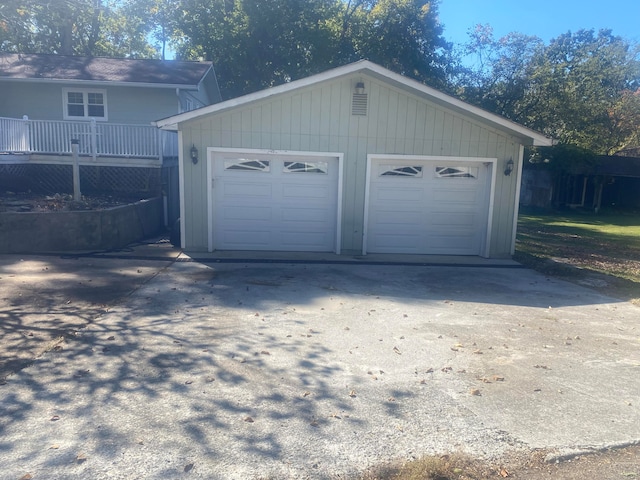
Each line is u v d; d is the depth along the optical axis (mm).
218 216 11938
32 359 5305
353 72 11328
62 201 13227
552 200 30344
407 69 29094
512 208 12375
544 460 3768
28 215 11180
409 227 12391
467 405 4594
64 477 3342
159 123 11125
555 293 9227
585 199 30953
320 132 11617
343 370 5301
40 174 15523
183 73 18297
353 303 8008
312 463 3611
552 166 28109
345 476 3484
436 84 28812
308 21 26844
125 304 7492
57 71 17344
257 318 7027
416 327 6887
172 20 28234
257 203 11953
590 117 27656
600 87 28969
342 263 11180
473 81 27250
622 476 3598
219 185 11805
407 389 4883
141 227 13672
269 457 3662
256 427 4066
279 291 8602
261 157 11758
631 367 5652
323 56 27594
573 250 14984
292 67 27406
